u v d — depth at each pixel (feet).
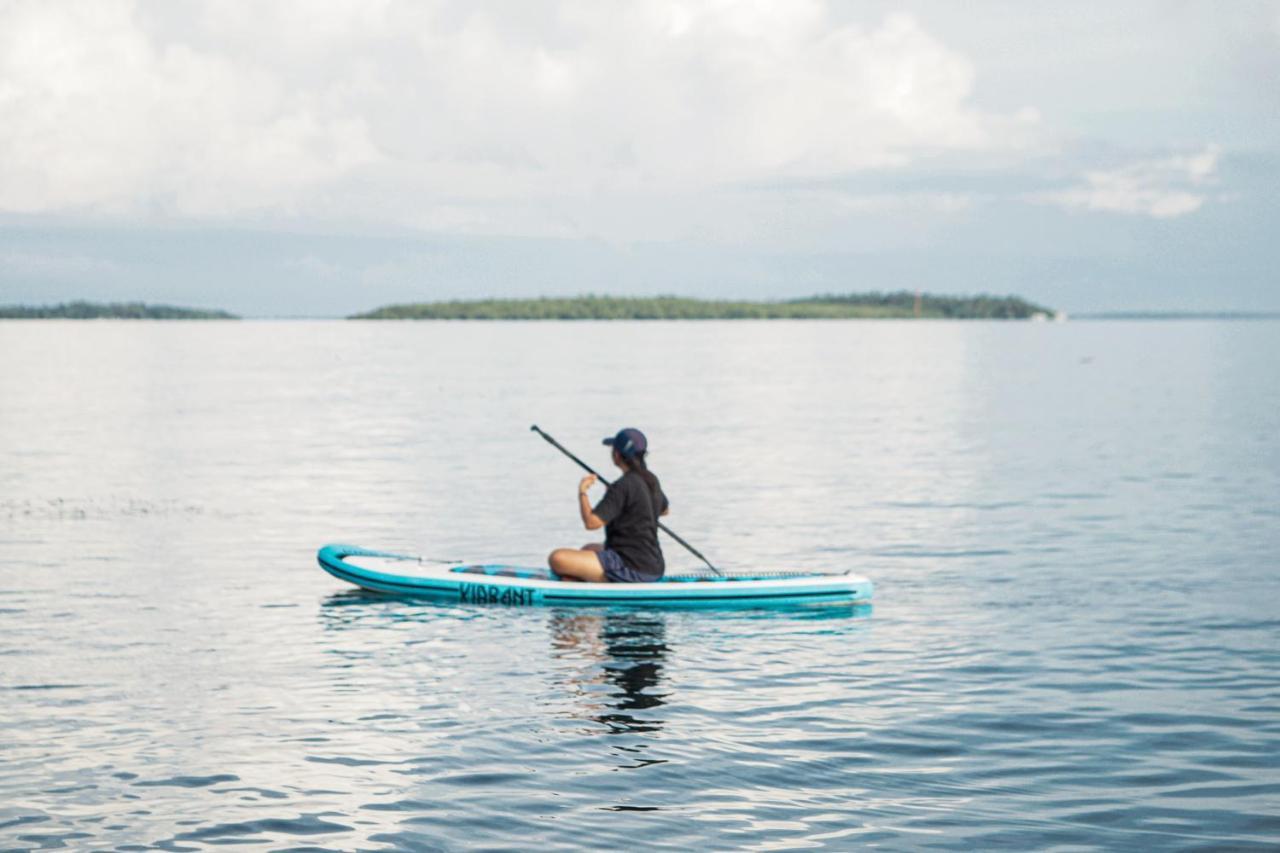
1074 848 20.34
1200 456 83.35
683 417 118.73
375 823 21.20
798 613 38.65
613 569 40.63
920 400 143.74
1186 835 20.90
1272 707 28.22
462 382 184.96
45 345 395.14
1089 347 372.38
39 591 41.01
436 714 27.48
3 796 22.38
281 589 41.83
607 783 23.15
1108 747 25.43
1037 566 45.93
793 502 62.90
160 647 33.60
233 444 93.45
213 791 22.67
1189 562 46.44
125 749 24.97
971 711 27.94
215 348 365.40
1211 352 319.06
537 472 75.66
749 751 25.07
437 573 41.09
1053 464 79.25
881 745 25.50
